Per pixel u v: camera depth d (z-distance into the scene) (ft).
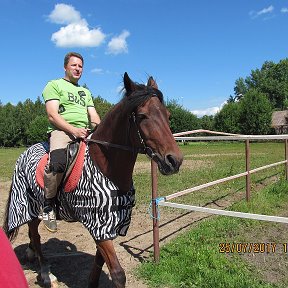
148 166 54.19
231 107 183.52
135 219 22.26
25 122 207.41
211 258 14.19
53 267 15.15
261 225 19.34
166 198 14.84
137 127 9.60
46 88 12.05
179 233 19.12
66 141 11.62
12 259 4.56
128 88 10.03
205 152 83.10
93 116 13.08
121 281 10.05
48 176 11.10
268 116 175.83
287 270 13.62
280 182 29.22
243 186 31.04
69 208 11.44
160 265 14.10
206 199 26.91
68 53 12.64
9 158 84.58
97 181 10.33
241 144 118.52
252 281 12.46
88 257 16.17
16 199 13.07
